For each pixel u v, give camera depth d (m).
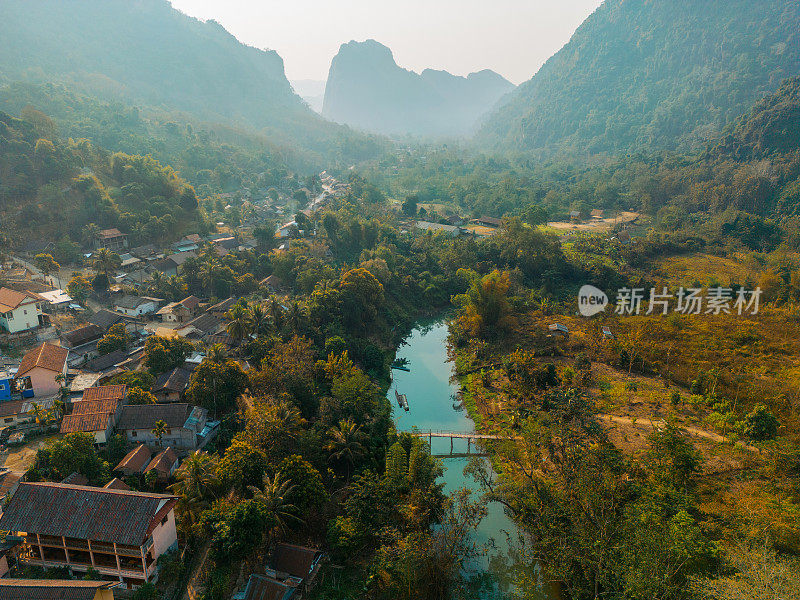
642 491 54.47
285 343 93.00
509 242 166.25
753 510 54.34
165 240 154.88
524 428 73.81
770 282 134.12
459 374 104.88
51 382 73.19
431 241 177.38
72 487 47.66
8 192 139.00
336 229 165.88
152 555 45.81
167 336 92.50
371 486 56.75
